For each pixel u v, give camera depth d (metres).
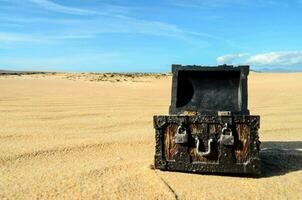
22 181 4.70
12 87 18.75
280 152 6.17
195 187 4.55
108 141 6.79
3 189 4.45
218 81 5.51
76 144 6.50
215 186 4.61
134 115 9.82
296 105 12.09
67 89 18.06
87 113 10.01
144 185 4.58
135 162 5.53
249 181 4.80
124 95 15.27
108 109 10.88
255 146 4.91
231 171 4.96
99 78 34.72
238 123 4.95
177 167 5.10
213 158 5.02
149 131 7.73
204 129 5.02
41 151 6.01
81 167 5.27
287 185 4.65
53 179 4.77
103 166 5.30
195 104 5.40
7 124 8.19
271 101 13.27
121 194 4.30
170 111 5.37
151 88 20.53
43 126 8.05
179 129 5.05
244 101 5.18
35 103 11.80
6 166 5.30
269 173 5.15
